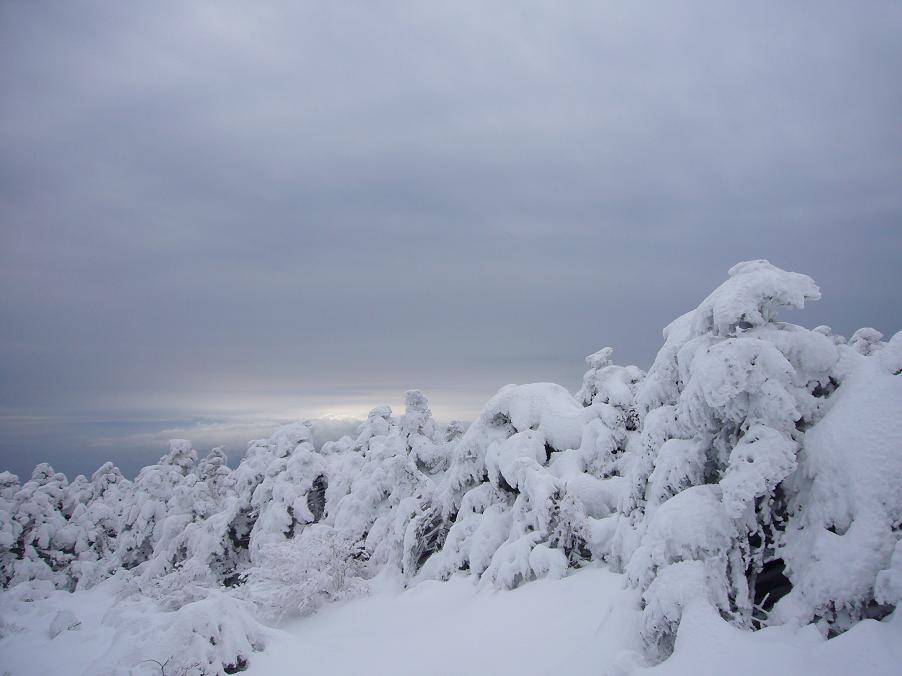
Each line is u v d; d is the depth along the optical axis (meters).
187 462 38.75
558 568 11.75
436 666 9.48
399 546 20.12
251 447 30.77
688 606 6.15
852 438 6.17
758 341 6.92
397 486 22.53
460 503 19.31
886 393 6.31
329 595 18.94
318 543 19.64
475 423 19.16
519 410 17.83
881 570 5.34
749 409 6.95
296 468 26.17
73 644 15.15
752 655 5.35
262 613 17.52
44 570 35.19
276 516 24.52
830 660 4.89
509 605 11.25
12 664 14.24
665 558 6.76
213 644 10.45
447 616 13.07
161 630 10.62
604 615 8.64
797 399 7.00
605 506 13.93
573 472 15.05
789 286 7.30
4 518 34.56
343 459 29.12
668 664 5.79
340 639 13.75
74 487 46.16
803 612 5.79
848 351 7.56
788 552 6.39
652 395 9.90
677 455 7.80
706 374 6.89
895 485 5.69
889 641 4.77
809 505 6.41
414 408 24.75
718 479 7.76
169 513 30.75
